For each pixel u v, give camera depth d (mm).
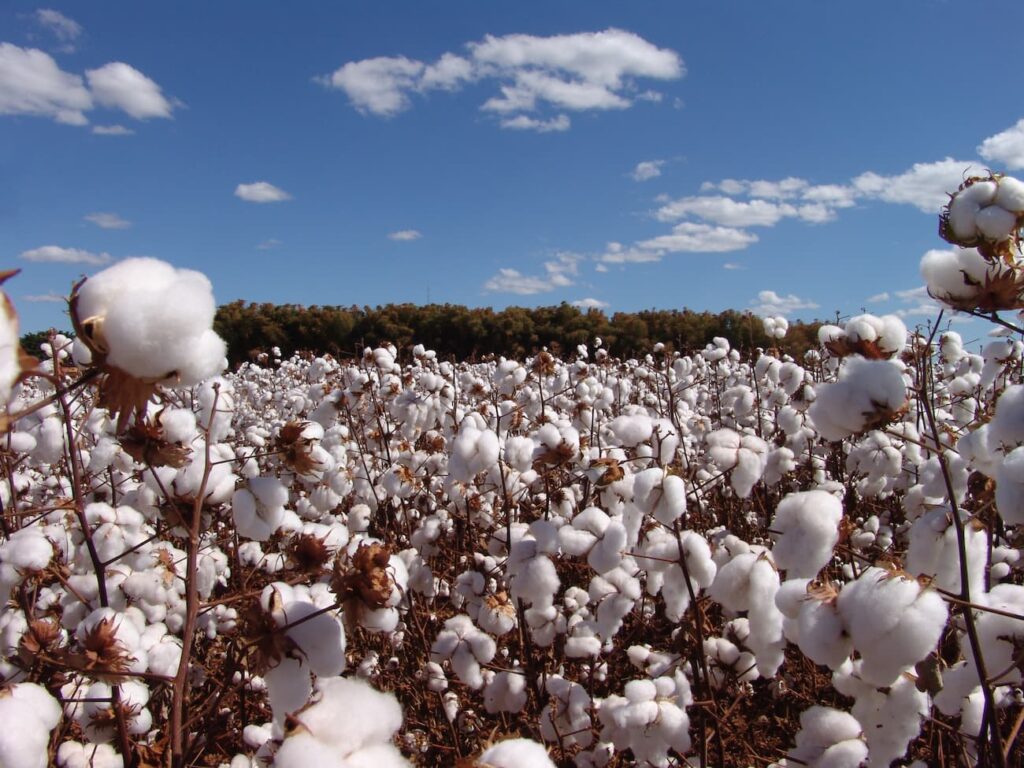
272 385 14945
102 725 2650
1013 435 1889
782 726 3631
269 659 1780
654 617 4367
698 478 4863
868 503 6484
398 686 4438
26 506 4266
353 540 3783
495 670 3754
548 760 1179
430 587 4445
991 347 6359
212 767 3002
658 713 2740
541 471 4297
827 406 2104
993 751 2074
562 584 5039
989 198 2086
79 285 1471
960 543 2092
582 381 7738
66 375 2766
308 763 1024
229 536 3299
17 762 1515
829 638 1752
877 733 2260
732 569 2531
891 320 2406
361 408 6992
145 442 2521
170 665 3082
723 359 10383
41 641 2490
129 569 3611
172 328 1385
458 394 8008
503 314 25656
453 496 5047
